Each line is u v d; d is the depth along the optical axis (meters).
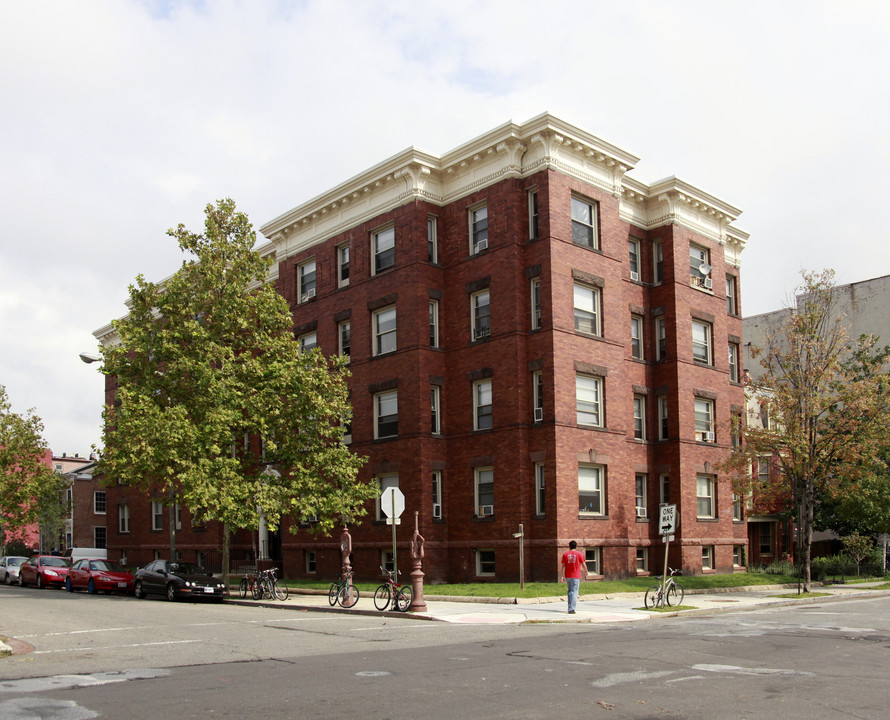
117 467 29.28
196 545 45.78
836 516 41.19
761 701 9.80
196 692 10.38
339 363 31.47
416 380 32.88
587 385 31.75
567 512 29.84
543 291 30.83
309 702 9.70
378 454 34.19
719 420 37.41
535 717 8.91
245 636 16.86
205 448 28.22
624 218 36.31
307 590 30.77
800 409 31.33
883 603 26.52
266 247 42.03
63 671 12.20
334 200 37.03
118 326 30.77
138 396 29.00
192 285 31.09
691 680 11.18
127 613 23.11
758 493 32.41
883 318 53.94
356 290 36.19
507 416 31.00
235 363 30.89
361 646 15.03
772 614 22.16
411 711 9.20
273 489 28.67
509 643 15.39
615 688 10.59
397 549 32.81
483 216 33.19
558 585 27.81
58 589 39.03
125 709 9.34
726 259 41.19
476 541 31.50
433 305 33.91
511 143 31.77
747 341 56.22
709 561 36.34
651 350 36.62
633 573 32.66
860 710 9.31
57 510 59.00
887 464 37.38
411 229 33.72
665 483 35.69
